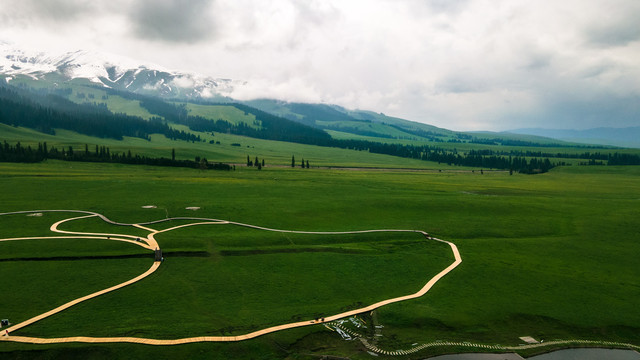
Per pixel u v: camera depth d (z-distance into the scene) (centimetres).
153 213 10788
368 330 5000
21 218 9738
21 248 7369
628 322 5453
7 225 9062
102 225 9412
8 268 6444
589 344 4947
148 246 7794
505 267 7450
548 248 8750
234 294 5862
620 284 6756
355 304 5697
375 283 6556
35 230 8725
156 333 4631
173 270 6675
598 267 7594
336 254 7888
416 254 8119
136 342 4419
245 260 7319
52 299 5438
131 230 9056
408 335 4928
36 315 4972
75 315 4994
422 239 9306
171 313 5172
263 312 5316
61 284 5925
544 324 5350
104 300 5459
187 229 9288
